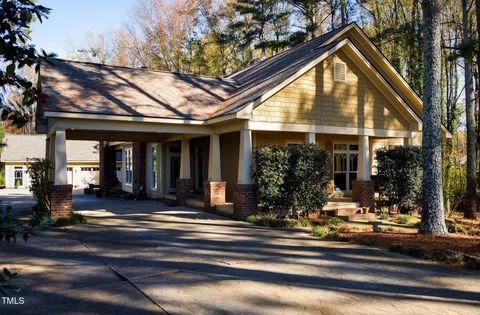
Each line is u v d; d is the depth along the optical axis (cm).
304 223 1231
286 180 1299
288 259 816
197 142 1980
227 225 1230
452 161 1911
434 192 1077
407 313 529
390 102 1623
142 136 1953
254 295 596
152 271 717
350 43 1470
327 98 1476
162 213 1510
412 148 1533
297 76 1362
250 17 3422
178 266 755
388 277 694
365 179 1546
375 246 935
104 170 2595
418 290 624
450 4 2094
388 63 1719
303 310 539
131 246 928
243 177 1323
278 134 1681
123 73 1712
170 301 568
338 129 1494
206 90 1723
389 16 2467
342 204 1520
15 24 265
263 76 1664
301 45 1900
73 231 1120
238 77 2014
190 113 1447
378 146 1966
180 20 3669
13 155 3547
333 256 845
